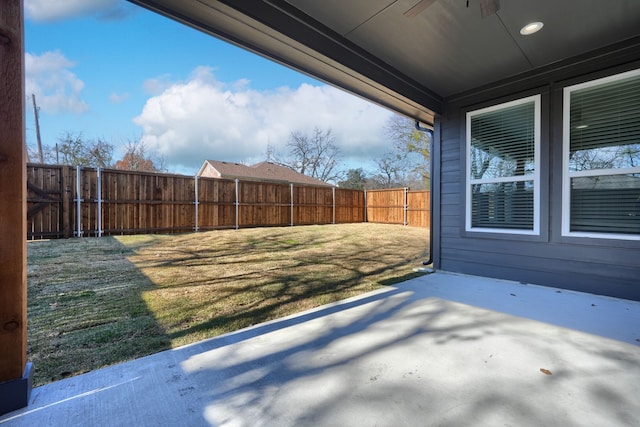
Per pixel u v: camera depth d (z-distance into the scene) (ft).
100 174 24.45
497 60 11.76
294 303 10.60
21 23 4.83
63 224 23.00
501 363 6.16
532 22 9.36
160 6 7.30
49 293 11.47
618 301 10.28
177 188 28.73
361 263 18.15
